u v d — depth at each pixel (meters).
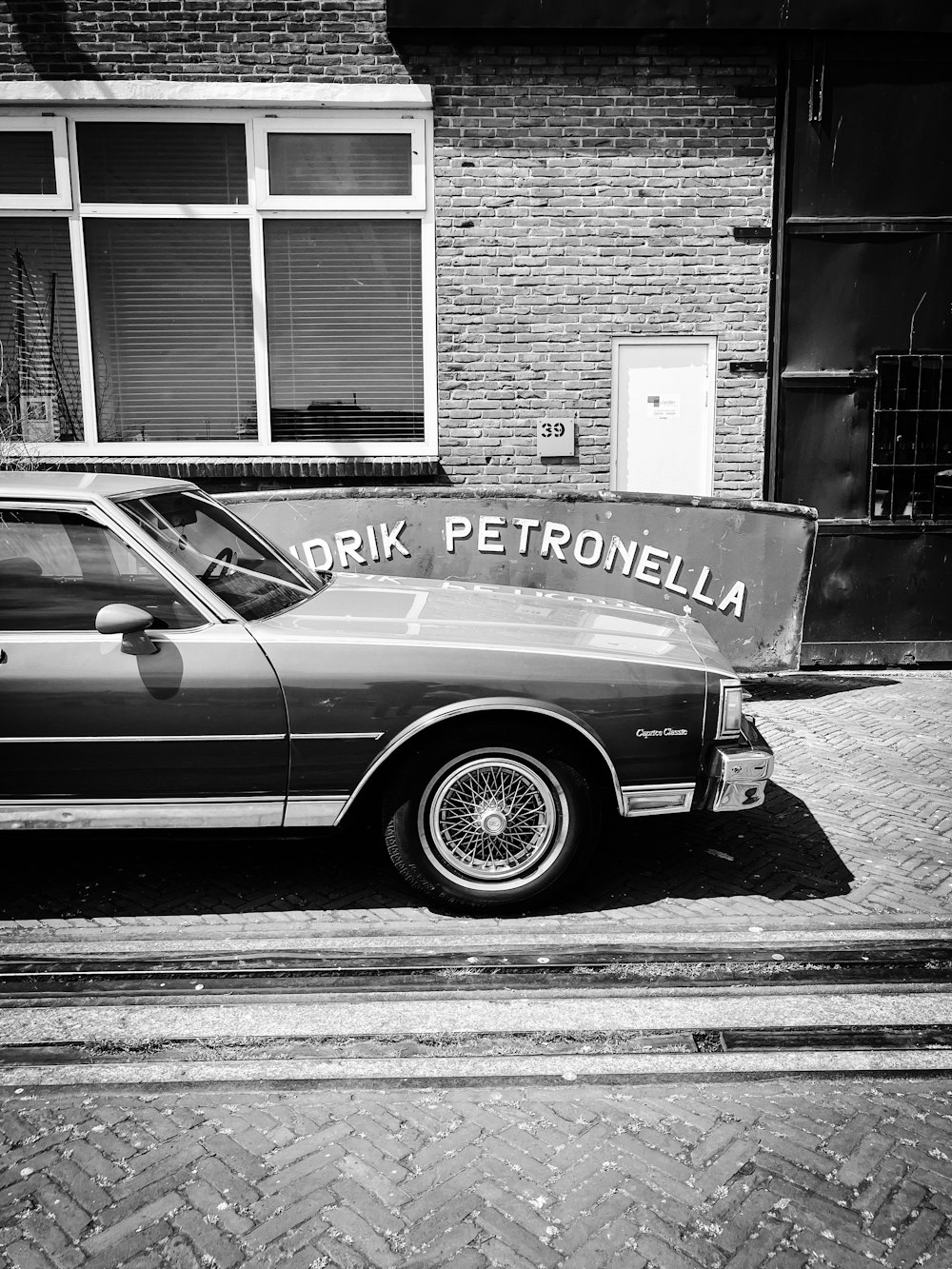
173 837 3.72
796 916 3.87
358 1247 2.24
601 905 3.96
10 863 4.36
